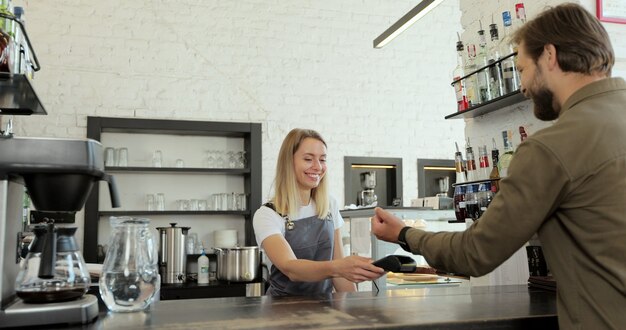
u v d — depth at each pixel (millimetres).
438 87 6051
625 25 2246
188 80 5277
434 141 5961
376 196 5863
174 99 5211
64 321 1347
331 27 5773
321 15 5758
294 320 1411
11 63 1850
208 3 5418
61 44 4973
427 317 1447
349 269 1823
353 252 3219
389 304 1674
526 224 1295
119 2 5164
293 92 5570
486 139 2736
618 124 1274
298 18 5680
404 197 5789
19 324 1318
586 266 1276
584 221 1266
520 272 2324
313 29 5715
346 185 5605
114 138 5133
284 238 2275
